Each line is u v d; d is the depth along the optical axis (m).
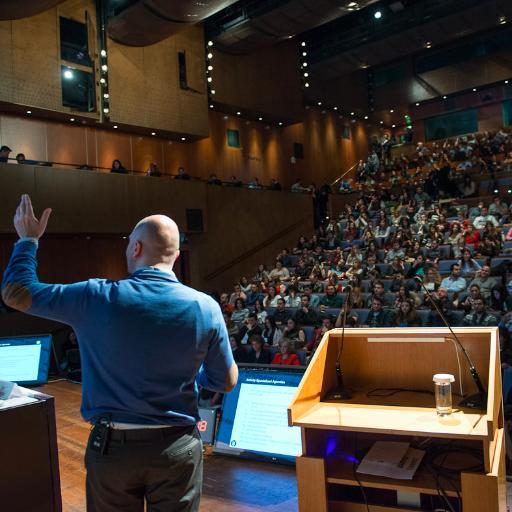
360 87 24.39
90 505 1.62
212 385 1.77
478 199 14.81
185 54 15.08
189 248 14.09
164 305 1.63
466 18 17.33
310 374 2.12
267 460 2.60
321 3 13.62
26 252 1.73
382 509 1.94
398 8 17.77
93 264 13.24
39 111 12.20
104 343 1.60
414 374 2.29
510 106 22.22
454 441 2.13
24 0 9.77
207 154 16.94
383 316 8.66
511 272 9.67
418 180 18.36
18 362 4.18
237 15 14.92
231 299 12.24
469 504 1.76
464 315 8.21
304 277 12.76
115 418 1.57
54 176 11.12
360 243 14.00
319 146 22.17
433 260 11.23
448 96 23.33
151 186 12.95
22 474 1.77
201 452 1.66
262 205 16.05
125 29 12.78
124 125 13.70
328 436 2.14
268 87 17.91
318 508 1.96
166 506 1.57
